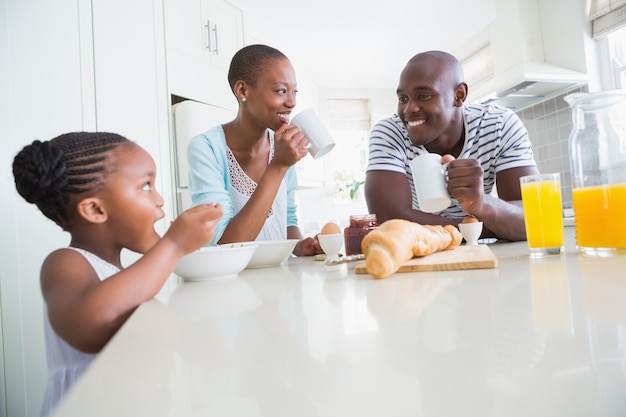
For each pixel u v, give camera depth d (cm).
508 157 134
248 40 343
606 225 61
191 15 255
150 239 64
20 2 168
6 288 152
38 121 171
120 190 59
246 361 25
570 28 293
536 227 68
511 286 43
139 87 218
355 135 523
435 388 18
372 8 330
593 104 62
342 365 23
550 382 18
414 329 29
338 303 42
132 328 35
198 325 36
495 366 20
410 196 143
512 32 308
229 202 126
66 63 183
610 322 26
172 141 237
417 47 411
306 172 417
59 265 51
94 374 23
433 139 131
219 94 276
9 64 163
